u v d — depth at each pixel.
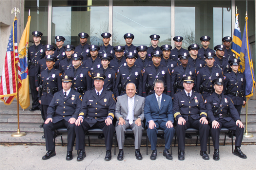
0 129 4.66
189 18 7.61
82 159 3.57
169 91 4.54
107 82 4.66
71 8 7.77
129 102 3.93
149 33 7.65
